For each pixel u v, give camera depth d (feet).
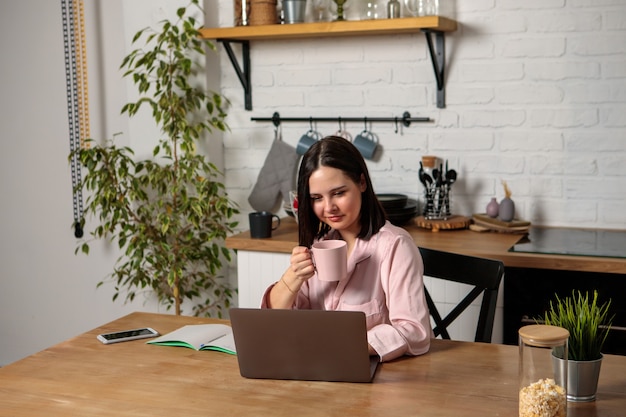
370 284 6.75
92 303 13.73
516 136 10.96
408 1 10.48
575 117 10.65
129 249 11.54
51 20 13.21
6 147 13.88
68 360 6.31
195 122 12.30
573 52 10.54
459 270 7.72
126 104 11.75
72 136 13.03
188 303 12.95
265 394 5.49
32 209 13.88
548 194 10.92
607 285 8.92
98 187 11.93
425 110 11.39
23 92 13.60
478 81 11.04
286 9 11.23
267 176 12.18
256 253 10.59
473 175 11.26
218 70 12.46
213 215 12.13
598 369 5.22
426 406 5.19
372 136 11.73
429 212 10.91
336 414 5.10
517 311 9.33
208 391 5.57
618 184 10.58
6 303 14.37
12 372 6.04
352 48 11.66
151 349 6.56
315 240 6.93
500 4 10.78
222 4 12.26
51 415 5.22
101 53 12.91
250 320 5.66
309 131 12.10
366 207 6.77
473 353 6.21
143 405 5.35
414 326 6.24
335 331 5.54
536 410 4.74
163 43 12.09
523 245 9.64
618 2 10.26
